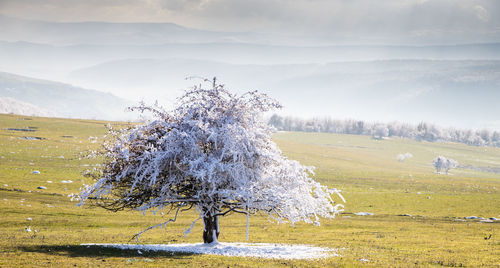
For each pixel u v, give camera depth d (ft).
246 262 98.63
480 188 509.76
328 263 99.66
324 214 119.14
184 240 156.46
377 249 131.34
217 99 117.29
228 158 112.88
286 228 203.10
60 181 332.19
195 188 113.39
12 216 193.88
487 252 128.06
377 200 350.84
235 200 115.03
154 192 113.50
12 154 465.47
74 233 161.99
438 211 303.89
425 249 133.59
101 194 114.32
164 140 111.14
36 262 91.76
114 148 112.37
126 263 94.27
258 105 117.08
